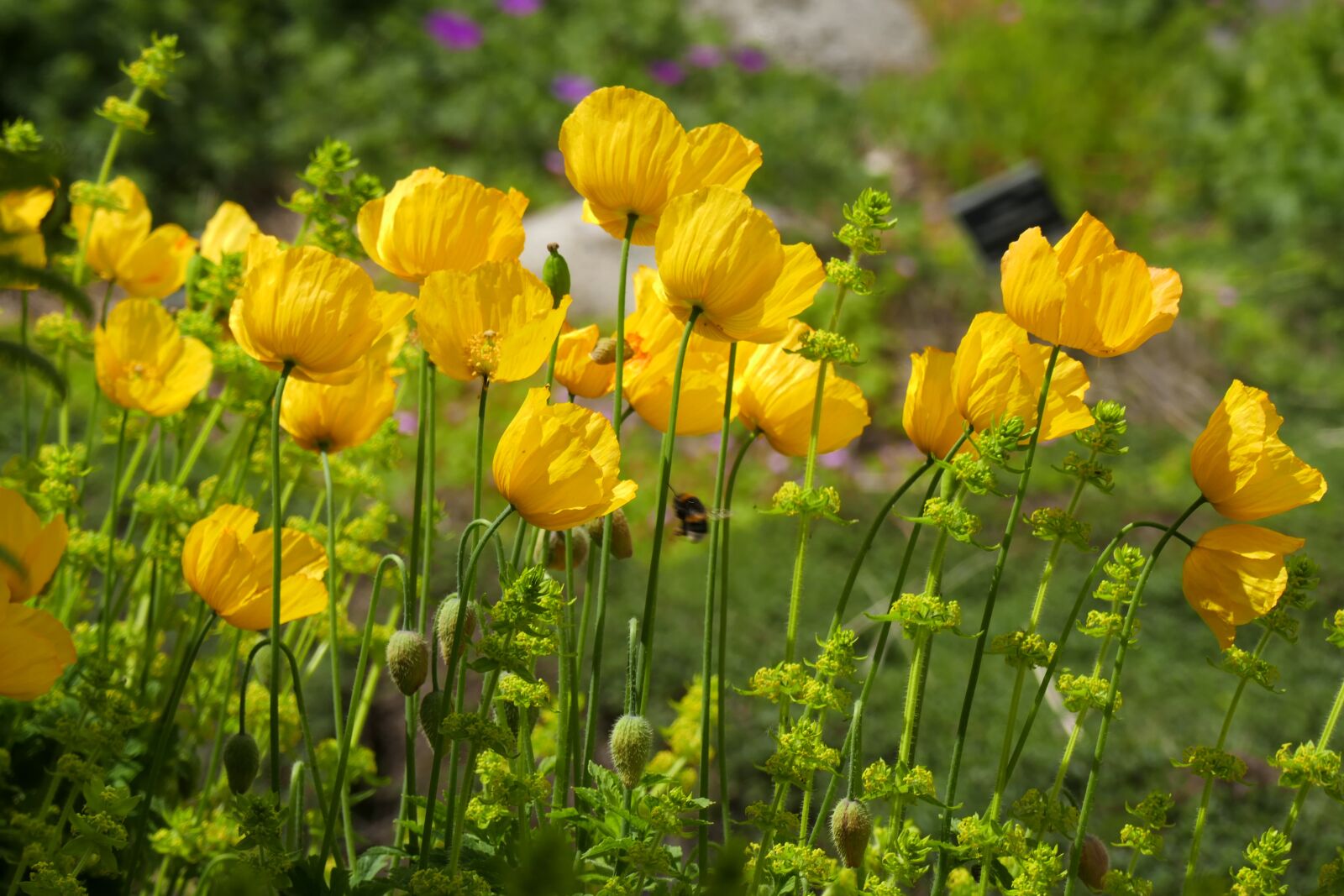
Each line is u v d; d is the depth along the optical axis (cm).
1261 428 157
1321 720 271
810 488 161
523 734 160
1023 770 247
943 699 270
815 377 165
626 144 158
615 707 258
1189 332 526
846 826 157
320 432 167
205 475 295
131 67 189
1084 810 158
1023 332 159
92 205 185
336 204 176
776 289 157
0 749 174
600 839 159
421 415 163
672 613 301
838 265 162
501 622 152
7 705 178
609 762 241
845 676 158
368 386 166
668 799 155
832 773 156
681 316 158
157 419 186
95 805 161
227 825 174
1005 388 158
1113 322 157
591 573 164
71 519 184
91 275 190
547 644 153
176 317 191
